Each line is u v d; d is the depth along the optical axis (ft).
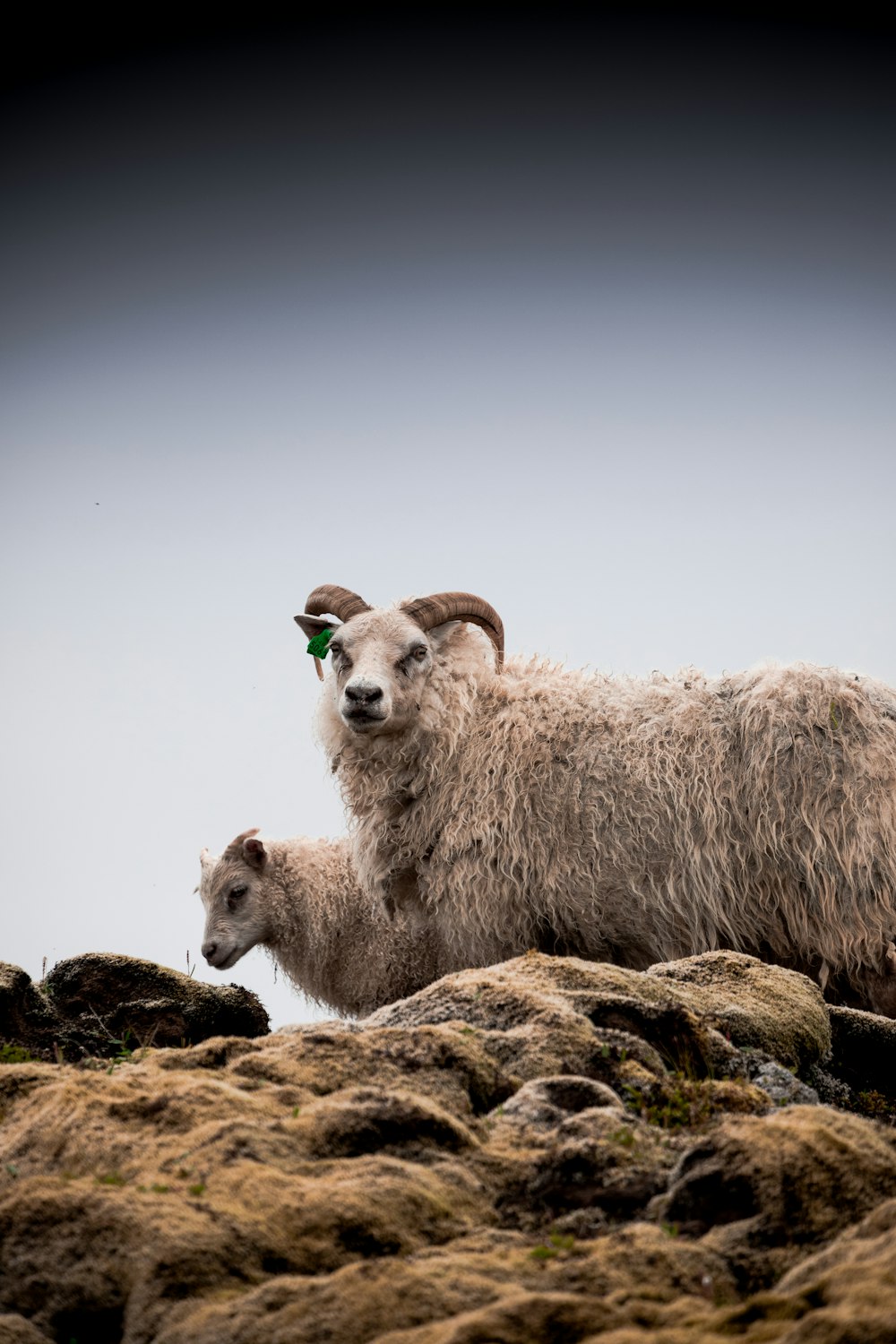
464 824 62.80
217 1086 29.37
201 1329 22.09
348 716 63.46
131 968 57.36
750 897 59.82
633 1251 23.65
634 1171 27.17
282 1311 22.08
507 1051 33.65
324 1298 22.24
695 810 60.39
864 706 60.64
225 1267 23.53
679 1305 21.85
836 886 58.75
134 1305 23.12
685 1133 30.37
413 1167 26.53
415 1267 23.04
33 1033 52.01
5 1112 31.89
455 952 64.23
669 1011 36.55
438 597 67.87
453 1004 36.81
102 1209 24.68
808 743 59.88
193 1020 55.16
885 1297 20.06
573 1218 25.81
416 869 65.62
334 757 68.54
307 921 81.05
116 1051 52.16
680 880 60.08
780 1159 25.44
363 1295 22.21
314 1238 24.32
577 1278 22.99
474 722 65.10
